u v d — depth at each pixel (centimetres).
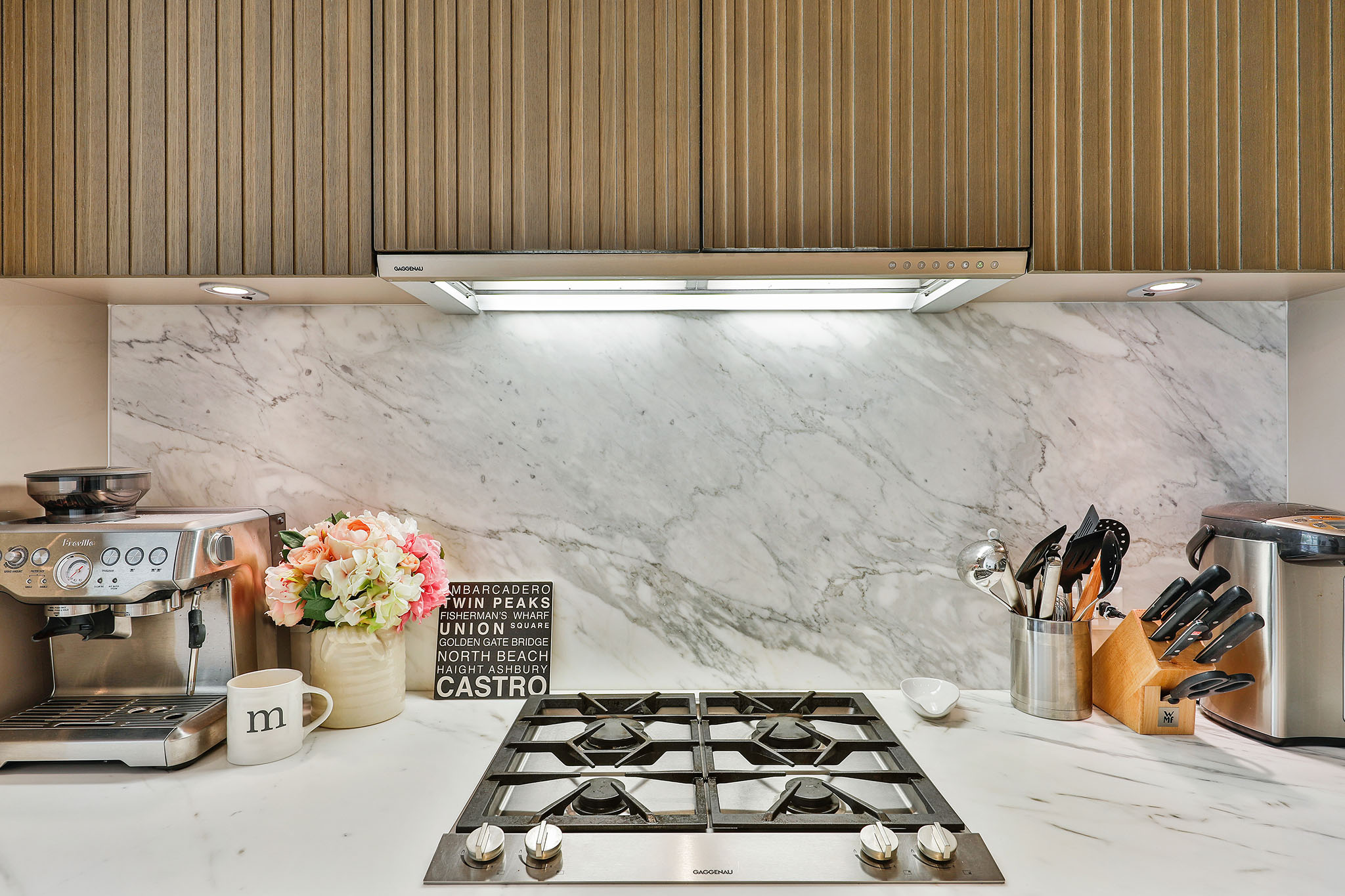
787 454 130
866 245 98
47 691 113
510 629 127
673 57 98
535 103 98
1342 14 99
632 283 116
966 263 96
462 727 113
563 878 72
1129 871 74
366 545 113
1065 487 129
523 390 130
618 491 130
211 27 100
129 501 110
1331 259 100
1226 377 129
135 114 100
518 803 94
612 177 98
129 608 100
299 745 103
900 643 130
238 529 115
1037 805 88
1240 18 99
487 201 98
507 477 130
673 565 130
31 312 114
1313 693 103
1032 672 117
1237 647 109
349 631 112
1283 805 88
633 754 100
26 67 101
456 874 73
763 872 74
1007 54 98
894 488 130
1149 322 129
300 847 79
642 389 130
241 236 100
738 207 98
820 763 99
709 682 129
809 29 98
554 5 98
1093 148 99
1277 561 103
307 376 131
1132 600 130
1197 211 99
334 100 99
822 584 130
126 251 101
